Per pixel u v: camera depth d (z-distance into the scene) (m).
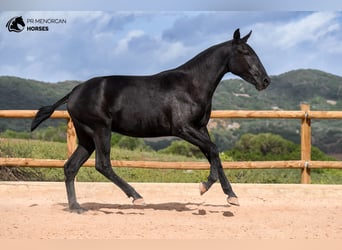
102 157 8.02
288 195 10.19
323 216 8.00
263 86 7.82
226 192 7.84
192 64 7.98
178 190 10.34
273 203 9.52
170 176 14.22
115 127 8.09
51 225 7.01
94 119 7.97
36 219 7.45
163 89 7.89
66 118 10.55
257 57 7.90
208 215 8.01
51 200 9.65
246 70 7.84
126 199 9.96
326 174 17.45
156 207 8.83
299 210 8.59
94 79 8.16
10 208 8.55
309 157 10.54
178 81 7.90
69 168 8.24
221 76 8.00
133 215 7.87
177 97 7.83
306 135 10.55
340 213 8.29
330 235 6.66
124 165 10.32
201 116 7.93
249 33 7.92
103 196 10.23
